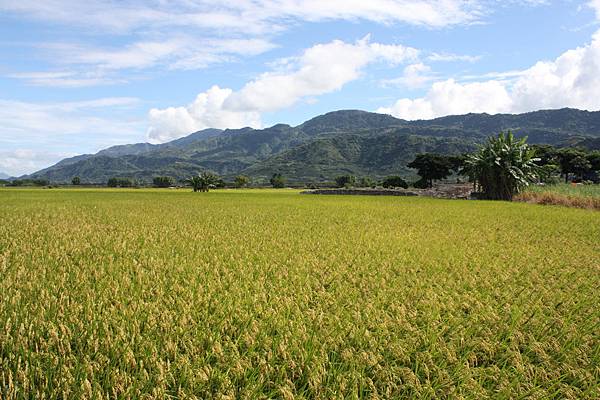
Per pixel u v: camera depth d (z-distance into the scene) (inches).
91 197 1717.5
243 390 148.8
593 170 3243.1
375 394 144.9
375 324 203.9
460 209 1013.2
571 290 276.4
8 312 206.7
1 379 149.1
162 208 1014.4
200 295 242.7
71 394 141.4
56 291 244.8
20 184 4512.8
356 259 364.8
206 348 181.6
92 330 187.2
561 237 526.6
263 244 440.1
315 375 154.4
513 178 1509.6
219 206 1117.1
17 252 365.7
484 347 185.2
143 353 168.9
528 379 164.1
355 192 2380.7
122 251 386.3
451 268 341.7
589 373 164.9
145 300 240.7
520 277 313.4
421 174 3599.9
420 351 182.5
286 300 233.5
